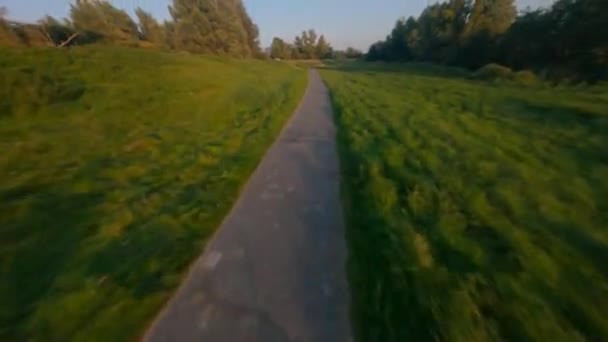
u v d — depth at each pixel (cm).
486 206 478
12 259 373
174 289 332
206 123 1029
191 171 657
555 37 2273
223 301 317
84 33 2477
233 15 4559
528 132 860
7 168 616
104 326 286
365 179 606
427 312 290
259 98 1532
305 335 279
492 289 313
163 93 1198
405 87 2114
